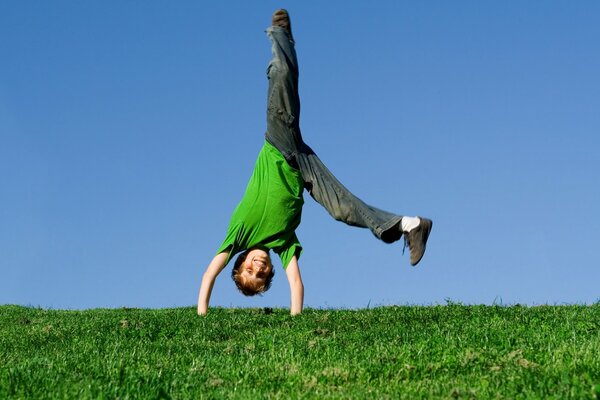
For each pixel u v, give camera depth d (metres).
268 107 13.48
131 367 8.20
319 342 9.70
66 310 19.50
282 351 9.04
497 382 6.82
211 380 7.55
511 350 8.36
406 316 12.26
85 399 6.54
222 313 14.41
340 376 7.47
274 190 13.61
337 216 13.50
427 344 8.98
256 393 6.86
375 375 7.52
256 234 13.85
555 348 8.31
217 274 13.91
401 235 13.27
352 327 11.38
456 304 13.93
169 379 7.52
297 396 6.71
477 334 9.63
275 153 13.62
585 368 7.03
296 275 13.77
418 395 6.61
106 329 12.11
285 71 13.20
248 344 10.01
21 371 7.82
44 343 11.31
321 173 13.57
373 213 13.23
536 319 10.96
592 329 9.86
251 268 13.86
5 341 11.68
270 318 12.70
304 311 14.82
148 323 12.55
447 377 7.29
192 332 11.56
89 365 8.34
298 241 14.12
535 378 6.76
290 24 13.75
